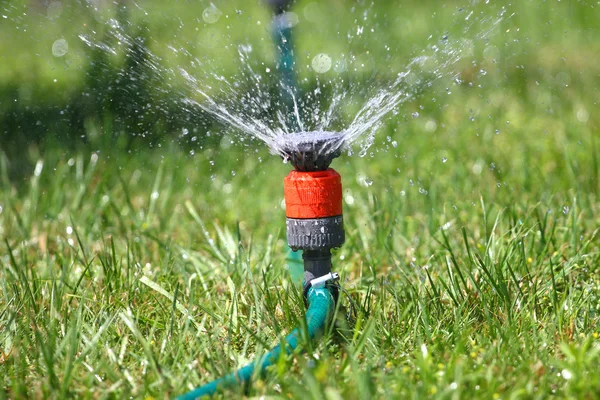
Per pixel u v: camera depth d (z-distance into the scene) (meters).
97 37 6.76
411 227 3.96
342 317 2.75
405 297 3.08
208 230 4.15
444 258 3.52
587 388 2.27
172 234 4.07
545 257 3.42
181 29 7.71
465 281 3.13
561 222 3.81
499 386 2.33
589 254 3.37
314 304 2.71
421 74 6.99
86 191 4.56
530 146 5.09
